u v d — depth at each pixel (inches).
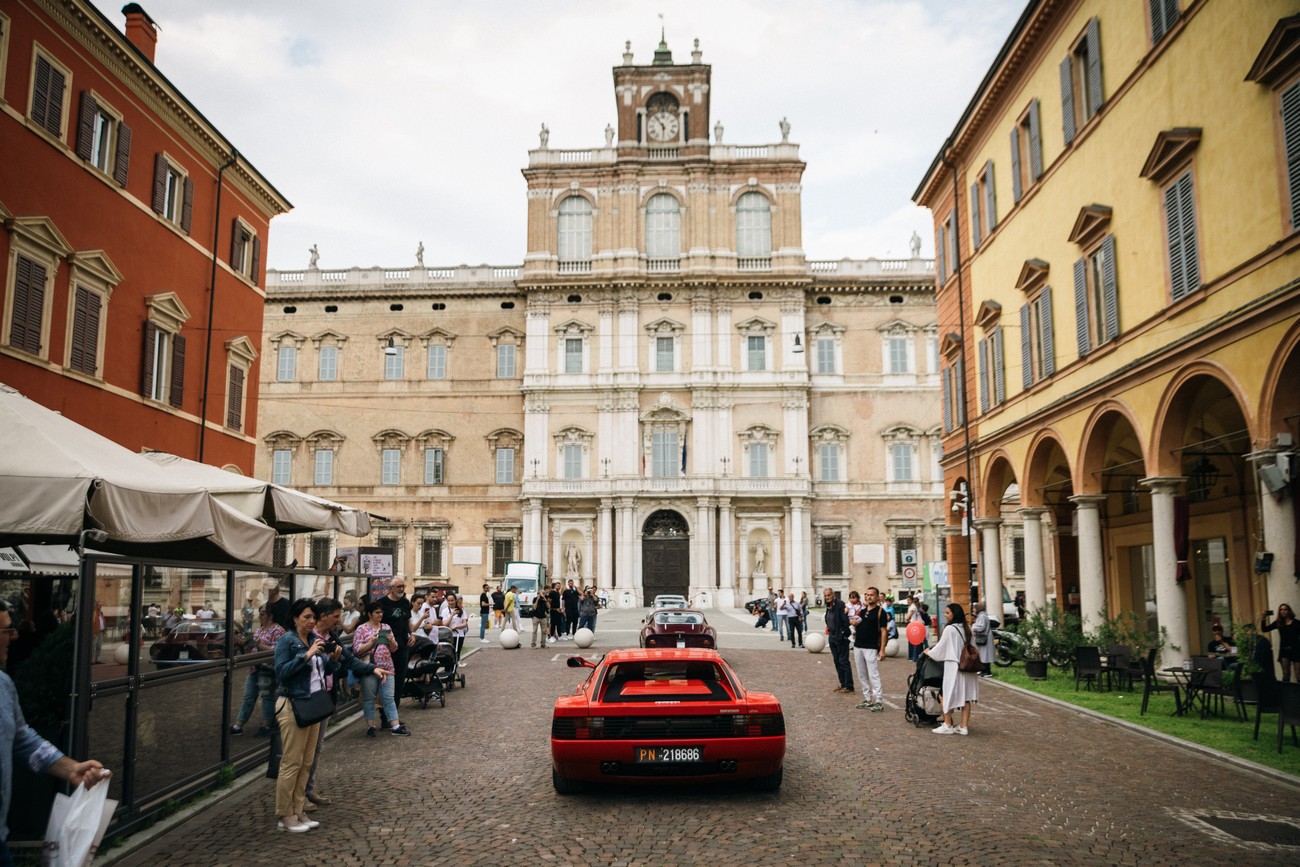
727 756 392.5
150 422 985.5
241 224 1199.6
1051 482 1223.5
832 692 783.7
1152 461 757.9
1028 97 1016.9
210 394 1115.9
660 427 2436.0
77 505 365.1
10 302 777.6
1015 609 1435.8
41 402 815.7
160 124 1010.7
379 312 2541.8
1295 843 341.1
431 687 707.4
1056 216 946.1
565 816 383.2
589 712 398.3
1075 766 477.4
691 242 2500.0
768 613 1684.3
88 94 882.1
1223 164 652.7
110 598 362.3
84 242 876.0
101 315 902.4
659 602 1779.0
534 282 2458.2
